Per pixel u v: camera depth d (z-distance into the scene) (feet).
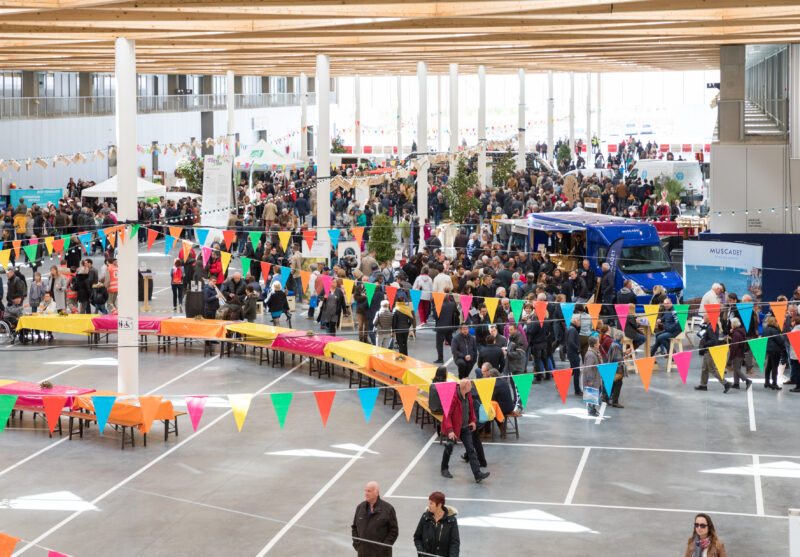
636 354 70.33
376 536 32.76
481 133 143.02
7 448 49.93
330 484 44.29
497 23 72.02
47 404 38.99
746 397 59.11
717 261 74.54
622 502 41.73
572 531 38.55
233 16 60.54
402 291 66.28
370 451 49.16
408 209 127.24
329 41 81.30
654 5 59.72
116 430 53.26
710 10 62.49
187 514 40.70
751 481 44.16
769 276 80.94
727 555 36.11
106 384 62.75
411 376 53.57
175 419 51.70
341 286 73.10
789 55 91.81
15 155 140.56
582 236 86.94
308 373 65.72
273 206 113.50
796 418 54.29
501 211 123.24
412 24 72.43
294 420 54.75
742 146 93.40
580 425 53.52
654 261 83.97
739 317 63.62
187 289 87.76
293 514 40.63
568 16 61.41
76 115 157.48
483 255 83.66
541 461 47.34
